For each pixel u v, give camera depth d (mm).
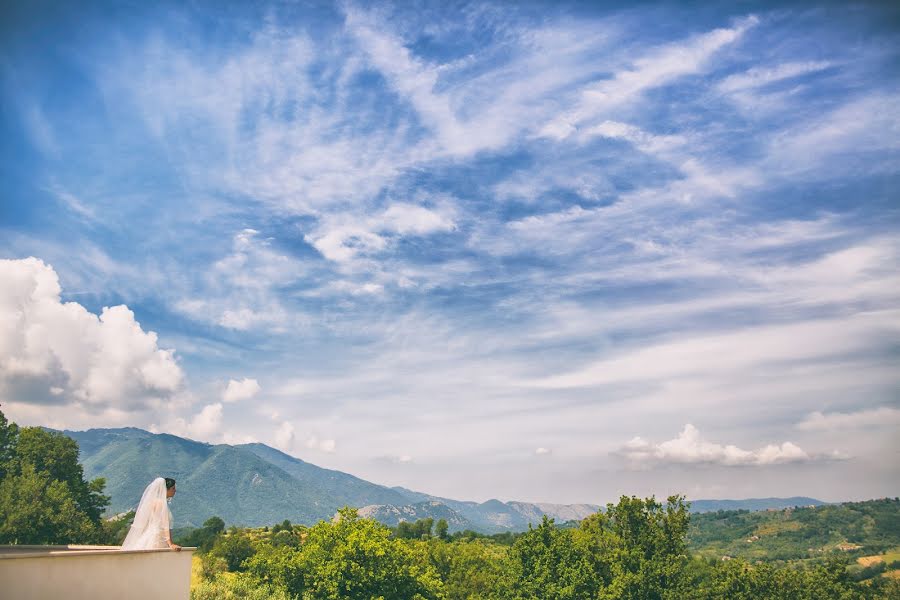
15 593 7566
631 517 65688
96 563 8742
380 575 53125
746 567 64312
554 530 65938
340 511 60719
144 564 9695
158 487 11617
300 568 53906
